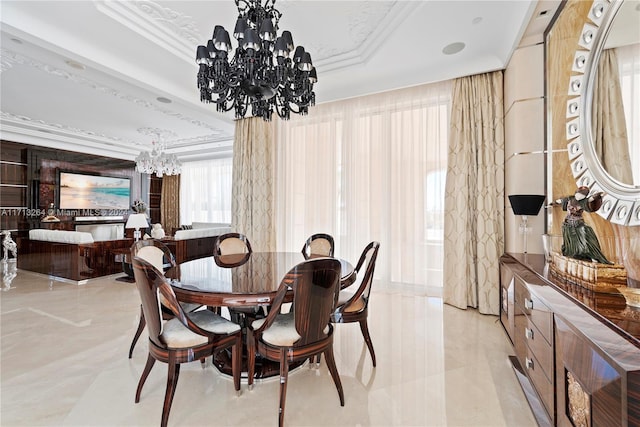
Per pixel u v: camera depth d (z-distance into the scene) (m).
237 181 4.93
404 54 3.07
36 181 6.62
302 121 4.61
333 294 1.66
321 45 3.08
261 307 2.38
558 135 2.33
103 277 4.77
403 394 1.85
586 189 1.62
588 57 1.87
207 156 8.40
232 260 2.82
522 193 2.78
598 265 1.34
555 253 1.82
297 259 2.87
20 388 1.88
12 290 4.11
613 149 1.64
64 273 4.57
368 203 4.18
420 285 3.88
